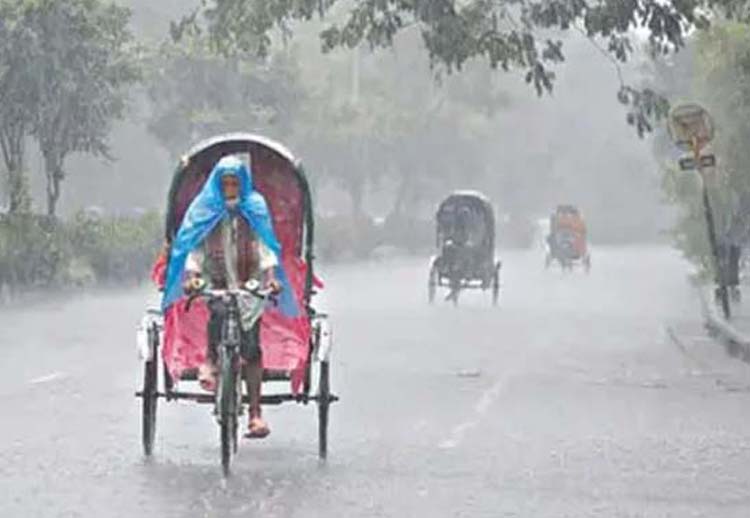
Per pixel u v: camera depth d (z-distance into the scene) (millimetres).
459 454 29219
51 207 91562
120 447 29641
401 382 43281
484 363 49969
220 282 26922
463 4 58500
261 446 30016
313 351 28266
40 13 81875
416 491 24953
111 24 86688
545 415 35906
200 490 24844
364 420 34406
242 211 26750
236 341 26047
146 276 103250
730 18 60094
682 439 31719
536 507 23578
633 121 57375
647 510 23391
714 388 42875
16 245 83438
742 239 76688
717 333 62156
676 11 52812
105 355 51312
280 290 26625
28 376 43938
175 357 27359
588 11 52812
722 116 74125
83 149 90938
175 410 35719
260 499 24078
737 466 27984
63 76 84125
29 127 90188
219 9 58906
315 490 24953
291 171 28984
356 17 55750
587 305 87375
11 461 27703
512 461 28375
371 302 87188
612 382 44312
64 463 27500
